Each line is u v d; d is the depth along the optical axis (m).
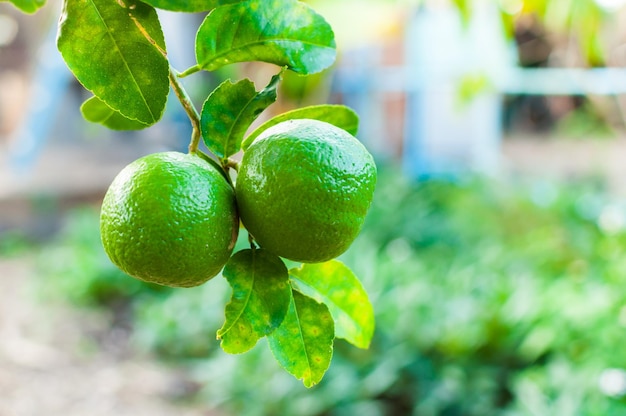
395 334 5.17
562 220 7.73
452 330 5.07
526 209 7.91
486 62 5.78
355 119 1.41
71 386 5.95
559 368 4.51
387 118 10.31
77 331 7.03
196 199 1.14
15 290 8.12
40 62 10.12
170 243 1.12
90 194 11.27
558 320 5.00
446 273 6.55
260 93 1.23
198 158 1.21
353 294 1.45
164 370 6.25
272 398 4.99
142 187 1.13
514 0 3.61
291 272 1.42
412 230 7.71
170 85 1.27
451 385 4.68
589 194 8.70
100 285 7.71
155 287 7.75
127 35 1.19
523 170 10.69
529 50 10.12
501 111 10.30
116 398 5.76
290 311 1.29
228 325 1.18
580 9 3.51
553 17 3.70
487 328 5.07
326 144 1.15
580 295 5.38
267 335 1.19
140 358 6.48
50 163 12.62
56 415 5.48
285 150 1.14
